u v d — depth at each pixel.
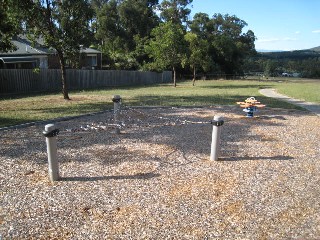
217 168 5.55
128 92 20.14
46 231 3.52
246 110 10.37
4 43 12.84
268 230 3.60
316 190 4.68
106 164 5.71
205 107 12.77
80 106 12.76
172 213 3.94
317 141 7.49
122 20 46.31
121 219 3.78
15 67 25.88
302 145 7.13
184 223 3.71
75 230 3.54
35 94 18.83
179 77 41.41
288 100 15.44
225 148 6.81
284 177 5.18
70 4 13.80
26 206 4.10
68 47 14.51
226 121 9.79
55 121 9.52
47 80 22.84
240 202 4.26
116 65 37.09
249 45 59.38
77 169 5.44
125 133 8.04
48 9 13.60
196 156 6.21
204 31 46.25
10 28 12.54
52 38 13.65
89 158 6.04
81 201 4.24
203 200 4.30
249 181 4.98
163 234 3.47
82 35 14.65
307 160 6.07
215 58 44.84
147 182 4.89
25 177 5.09
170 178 5.07
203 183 4.88
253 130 8.56
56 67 28.70
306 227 3.68
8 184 4.80
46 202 4.21
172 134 7.97
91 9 14.44
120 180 4.96
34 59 26.27
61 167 5.53
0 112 11.09
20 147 6.74
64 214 3.90
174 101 14.62
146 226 3.63
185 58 26.36
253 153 6.47
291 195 4.50
